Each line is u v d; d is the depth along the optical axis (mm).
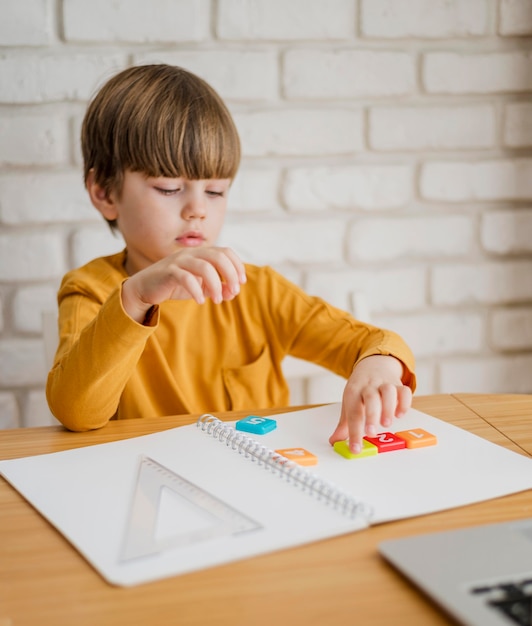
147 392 1048
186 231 1052
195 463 647
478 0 1416
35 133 1297
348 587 451
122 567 472
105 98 1074
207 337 1116
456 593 420
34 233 1331
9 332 1351
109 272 1077
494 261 1514
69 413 770
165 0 1301
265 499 567
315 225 1419
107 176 1081
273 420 765
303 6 1353
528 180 1491
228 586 454
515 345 1540
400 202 1450
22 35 1265
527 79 1460
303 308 1130
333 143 1401
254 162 1382
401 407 753
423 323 1498
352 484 599
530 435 732
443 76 1424
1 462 668
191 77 1099
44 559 494
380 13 1382
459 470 628
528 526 510
